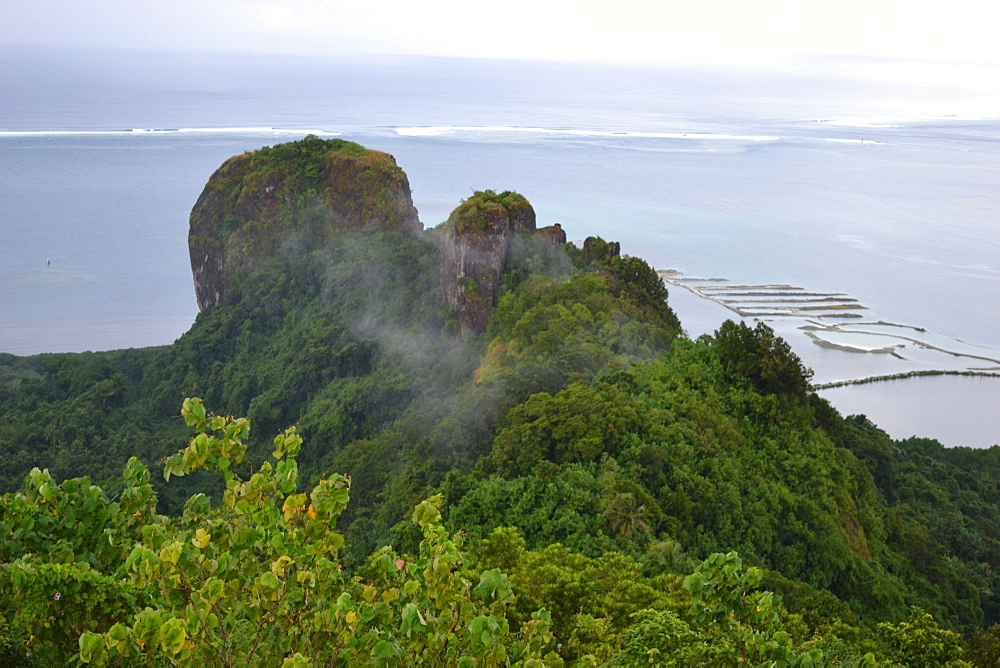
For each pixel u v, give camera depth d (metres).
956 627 61.09
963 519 83.50
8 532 14.16
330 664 12.28
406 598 14.89
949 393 137.00
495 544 40.91
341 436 94.88
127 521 15.16
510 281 98.81
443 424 71.56
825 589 54.75
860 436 89.31
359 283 118.44
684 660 17.58
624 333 80.75
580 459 58.34
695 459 60.31
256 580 12.24
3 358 142.62
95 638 10.80
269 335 123.44
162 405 119.19
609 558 40.50
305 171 134.12
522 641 14.64
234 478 13.66
